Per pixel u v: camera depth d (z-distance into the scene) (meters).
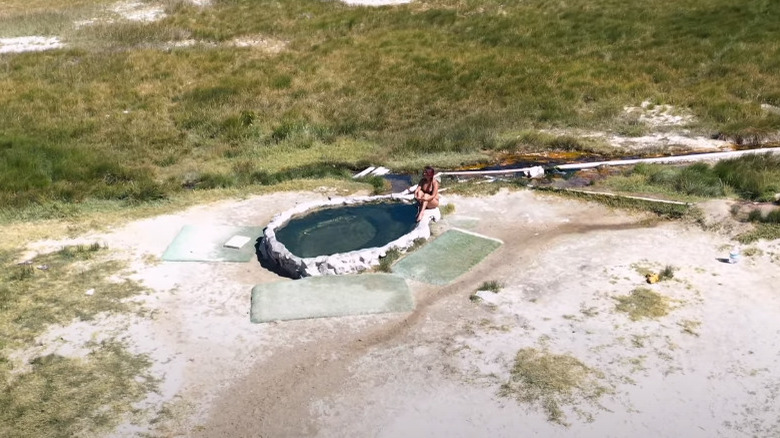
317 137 16.91
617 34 24.11
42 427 6.72
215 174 14.20
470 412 6.79
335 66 22.34
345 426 6.67
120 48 24.70
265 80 20.95
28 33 26.78
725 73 19.89
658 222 10.99
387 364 7.53
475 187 12.74
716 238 10.23
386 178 14.20
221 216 11.78
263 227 11.27
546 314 8.37
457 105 18.81
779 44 21.83
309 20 27.61
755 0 26.56
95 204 12.52
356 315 8.45
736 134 15.77
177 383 7.35
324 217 11.20
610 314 8.32
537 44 23.80
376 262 9.62
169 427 6.72
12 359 7.77
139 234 11.07
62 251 10.36
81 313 8.66
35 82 21.09
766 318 8.14
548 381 7.15
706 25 24.27
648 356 7.52
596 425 6.55
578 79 20.06
